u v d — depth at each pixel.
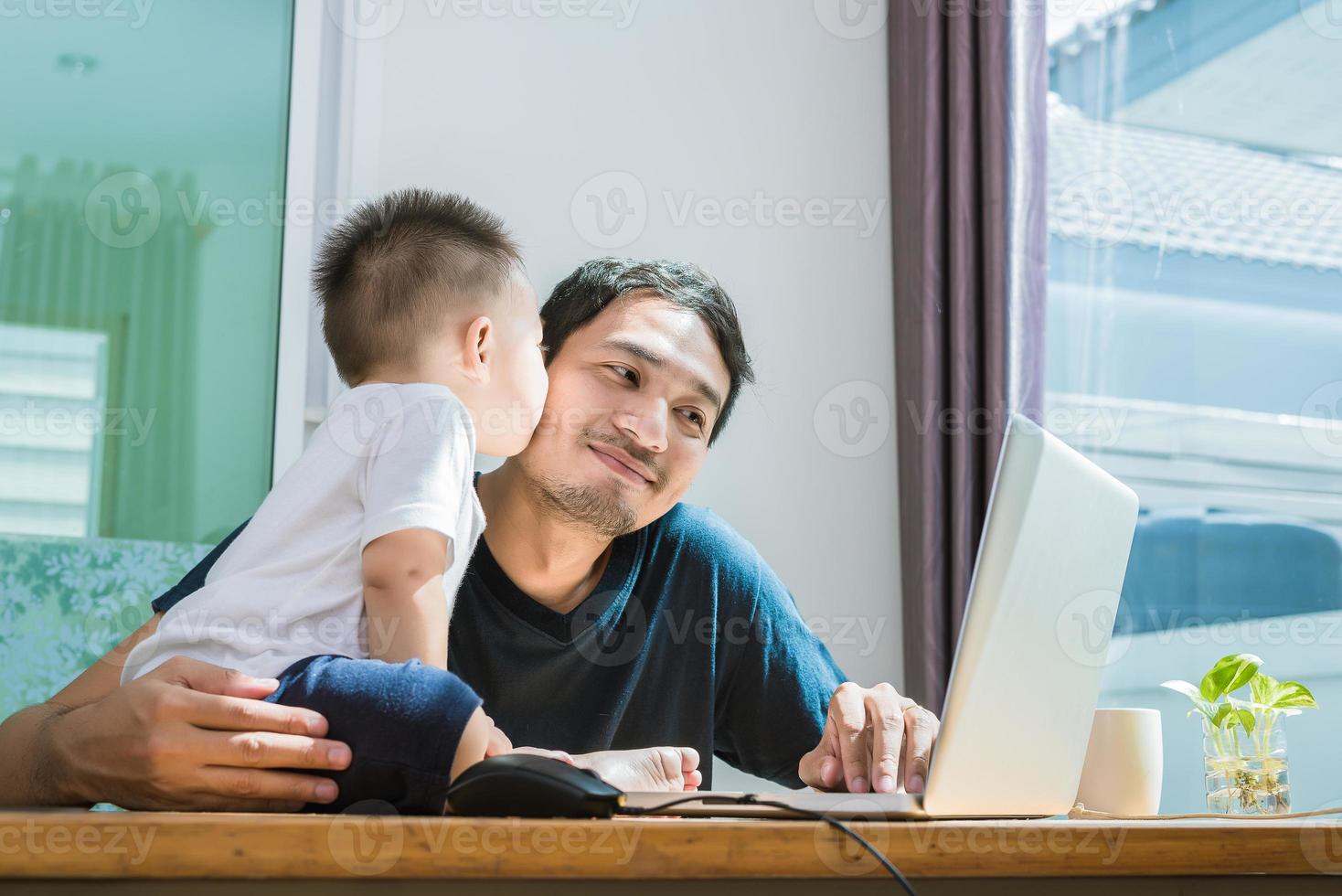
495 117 2.33
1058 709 0.83
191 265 2.11
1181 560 2.06
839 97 2.60
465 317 1.14
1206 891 0.64
